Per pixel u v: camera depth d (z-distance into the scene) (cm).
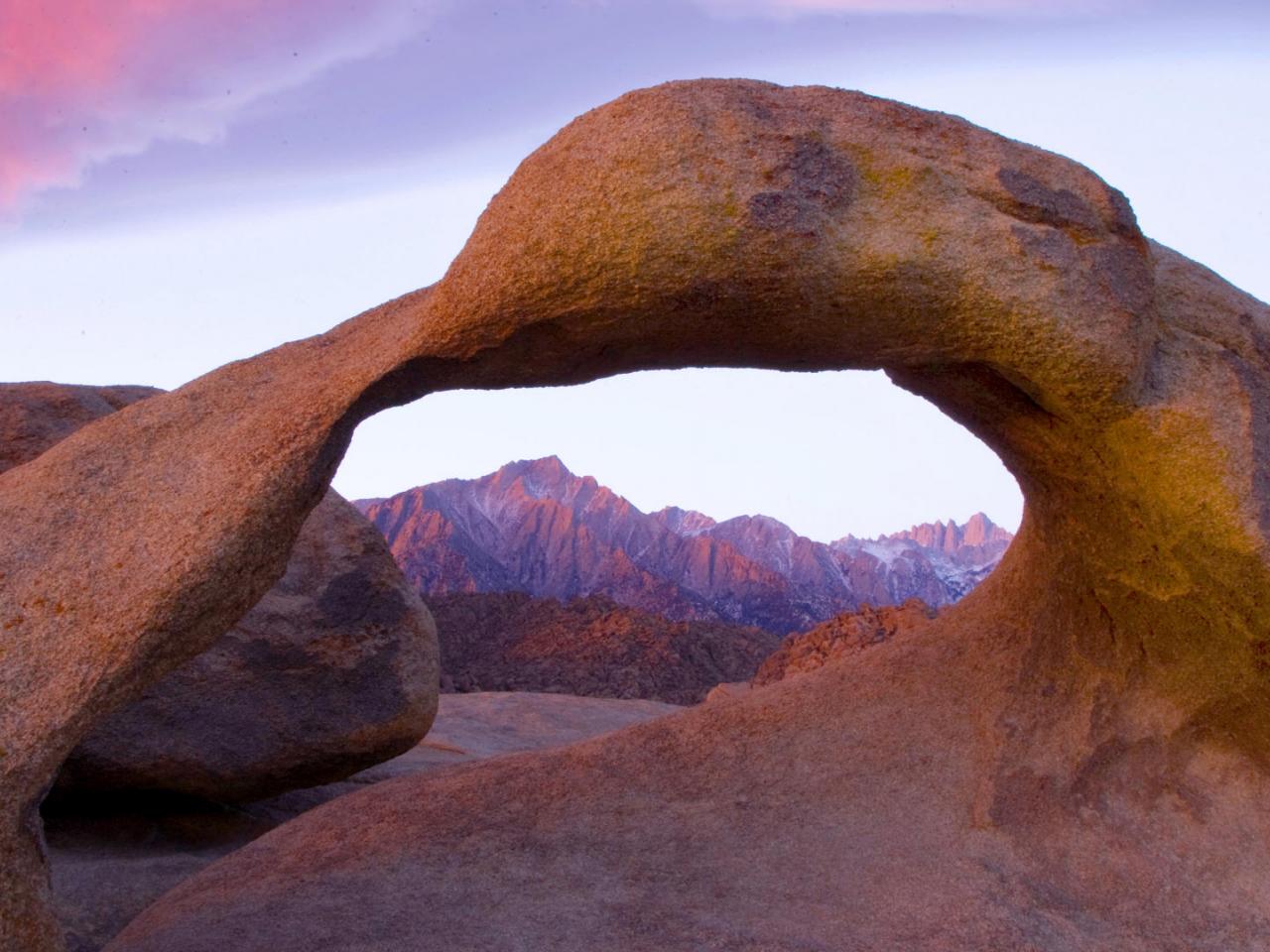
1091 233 295
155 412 306
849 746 382
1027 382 302
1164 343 312
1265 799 343
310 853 366
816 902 318
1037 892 321
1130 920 315
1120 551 336
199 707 482
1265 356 323
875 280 272
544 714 962
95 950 378
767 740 393
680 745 401
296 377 305
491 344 286
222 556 271
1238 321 326
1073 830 340
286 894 336
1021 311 281
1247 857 333
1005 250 279
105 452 295
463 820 375
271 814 539
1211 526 298
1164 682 352
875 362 305
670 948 295
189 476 285
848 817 355
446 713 944
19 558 274
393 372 288
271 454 281
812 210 267
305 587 518
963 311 281
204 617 276
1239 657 327
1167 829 340
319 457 286
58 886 416
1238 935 312
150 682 275
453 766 429
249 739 488
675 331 286
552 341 289
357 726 502
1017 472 368
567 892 330
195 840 493
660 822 364
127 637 262
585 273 267
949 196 280
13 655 260
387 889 336
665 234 261
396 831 373
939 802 355
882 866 333
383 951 299
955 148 293
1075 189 300
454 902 325
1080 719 358
